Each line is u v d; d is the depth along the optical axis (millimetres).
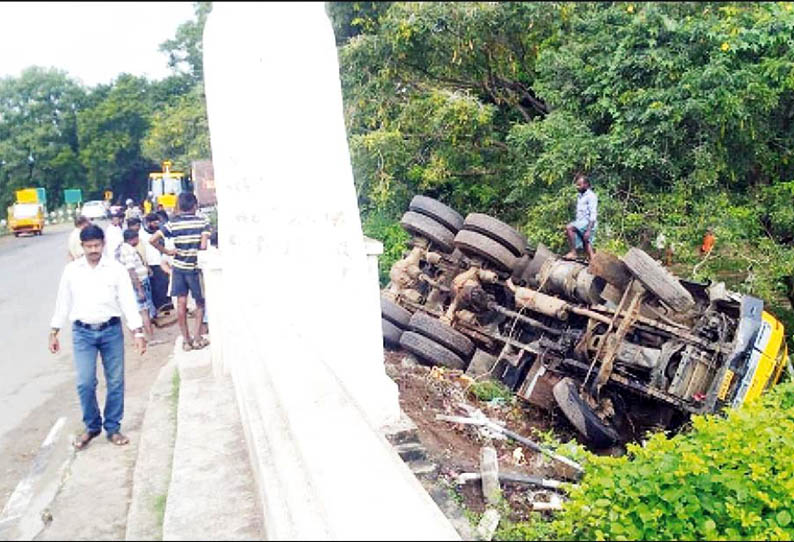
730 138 10477
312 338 4711
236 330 4934
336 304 4754
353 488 2846
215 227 10234
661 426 7480
